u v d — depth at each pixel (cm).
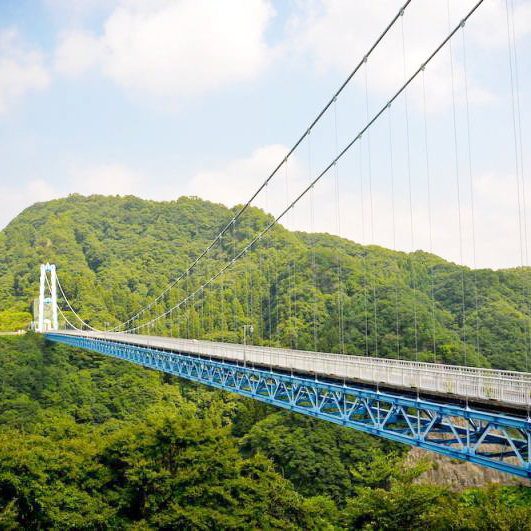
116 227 16262
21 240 15800
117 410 6662
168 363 5069
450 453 2000
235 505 2619
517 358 4469
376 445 4769
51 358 7594
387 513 2788
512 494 3553
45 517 2439
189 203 17000
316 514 3077
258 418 5834
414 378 2250
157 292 12025
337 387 2591
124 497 2584
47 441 2834
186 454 2658
